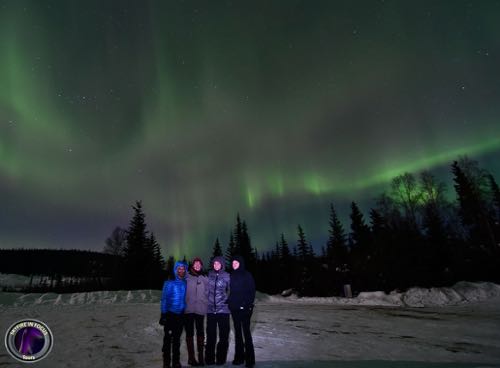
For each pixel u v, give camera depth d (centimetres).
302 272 2572
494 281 1739
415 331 722
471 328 748
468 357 478
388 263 1997
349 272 2247
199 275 454
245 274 425
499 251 1986
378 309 1234
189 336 425
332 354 501
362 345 573
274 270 3731
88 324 883
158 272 3434
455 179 2986
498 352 512
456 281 1847
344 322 877
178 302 417
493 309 1064
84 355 523
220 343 414
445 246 2383
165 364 402
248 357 386
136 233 3275
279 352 517
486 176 2842
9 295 1748
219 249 4594
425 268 1888
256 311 1198
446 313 1028
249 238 4272
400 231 2186
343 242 3675
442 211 3194
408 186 3353
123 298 1872
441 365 400
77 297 1839
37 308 1439
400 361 442
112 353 537
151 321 935
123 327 826
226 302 420
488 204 2764
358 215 3600
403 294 1530
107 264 4056
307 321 906
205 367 396
